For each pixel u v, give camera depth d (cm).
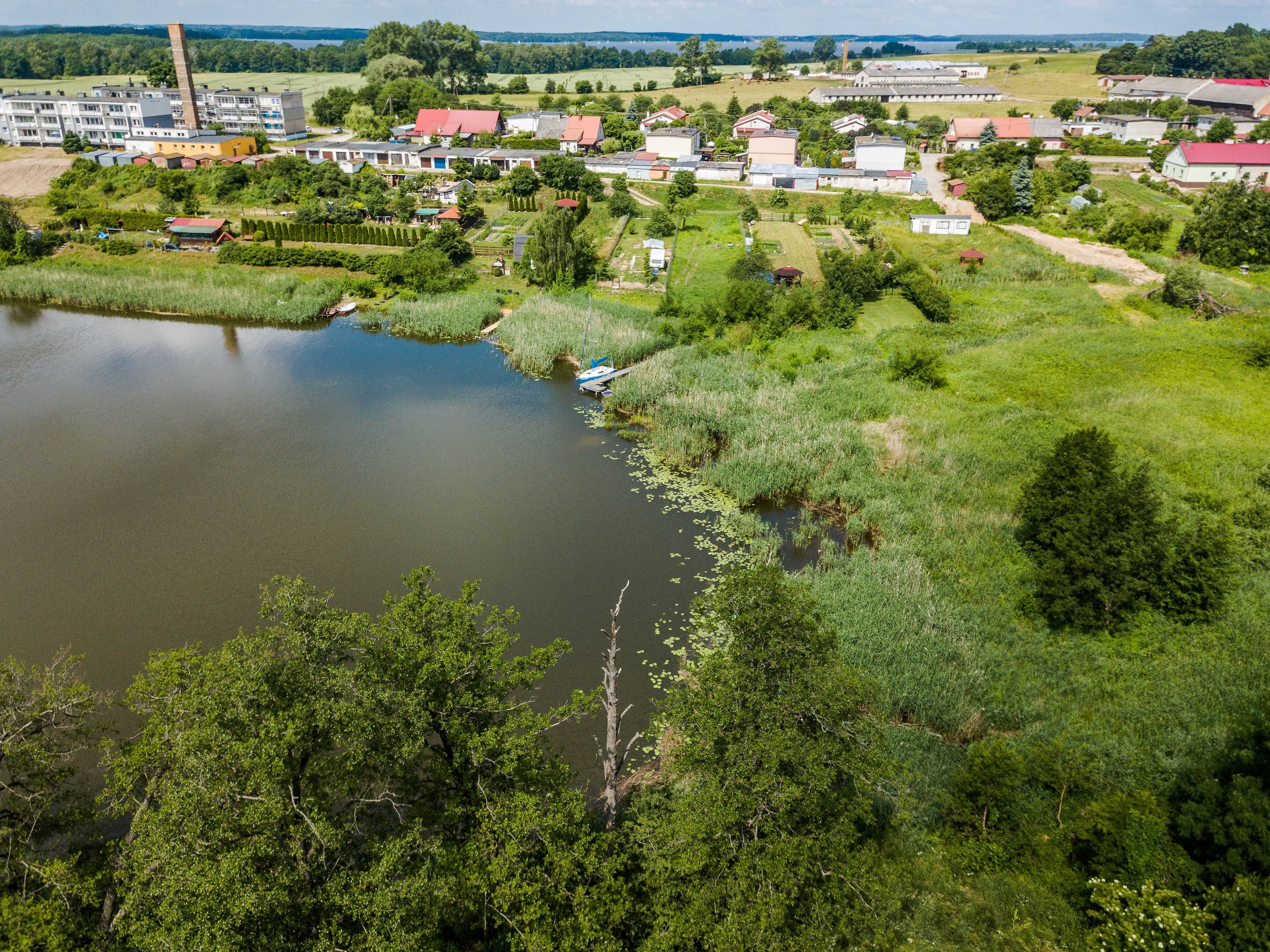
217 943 1888
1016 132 16475
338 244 10919
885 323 8806
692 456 6156
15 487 5616
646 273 10069
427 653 2488
